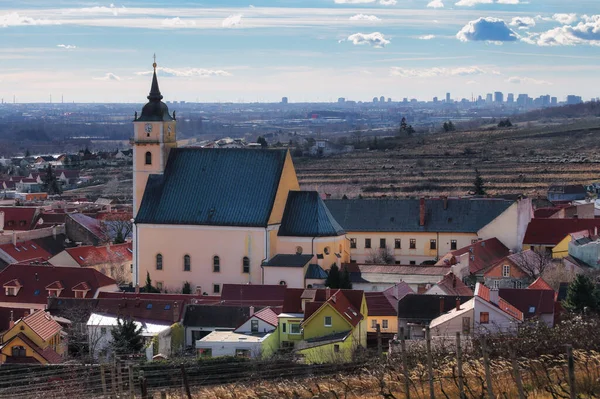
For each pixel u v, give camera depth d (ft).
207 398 435.53
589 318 529.86
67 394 475.31
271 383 454.81
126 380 503.61
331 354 555.28
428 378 377.09
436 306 638.53
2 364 569.23
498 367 391.04
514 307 588.91
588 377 369.50
